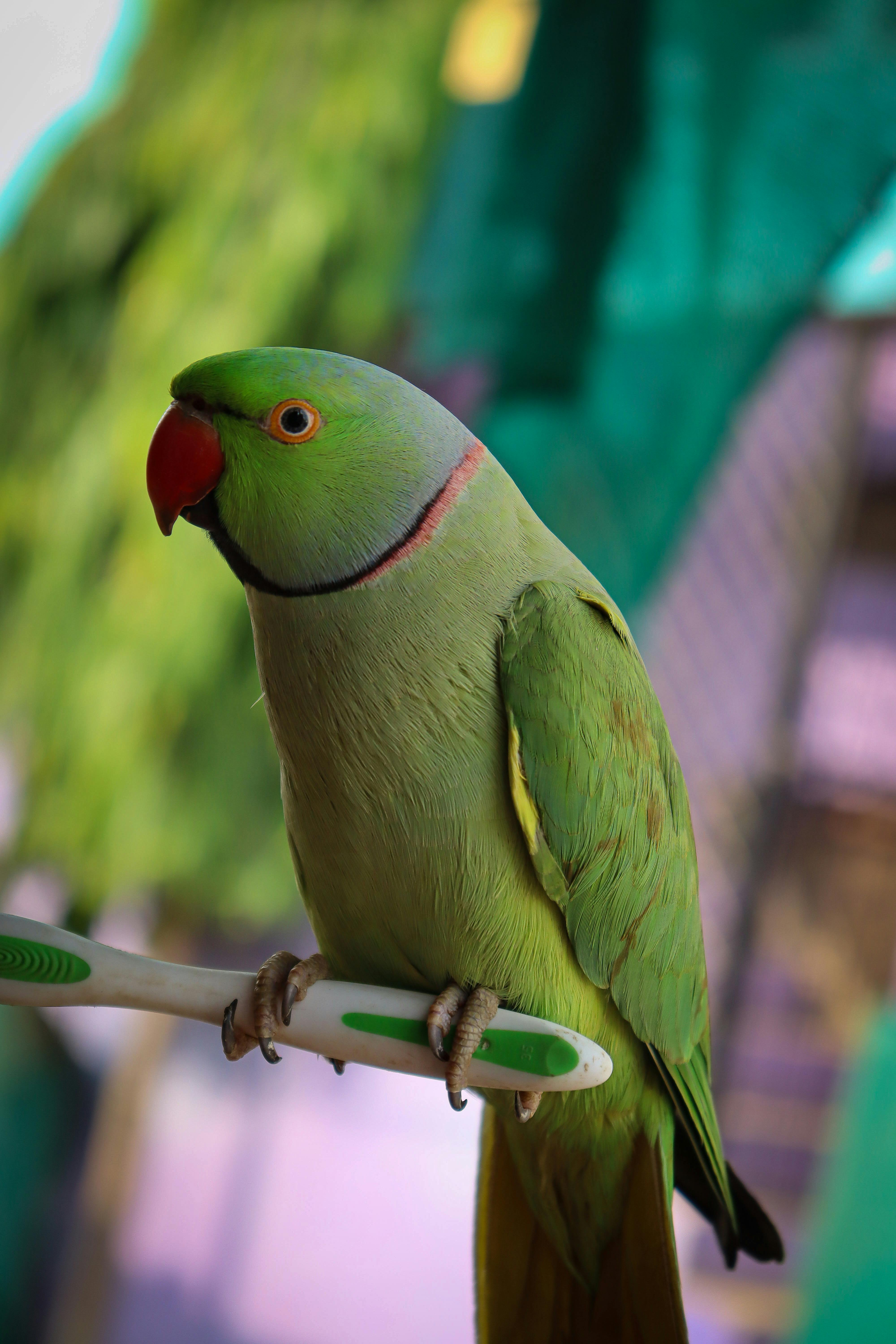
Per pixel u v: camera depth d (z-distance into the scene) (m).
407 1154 4.71
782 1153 4.15
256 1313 4.53
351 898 1.38
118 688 3.67
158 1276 4.46
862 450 4.22
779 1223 4.12
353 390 1.29
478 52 3.73
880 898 4.15
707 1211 1.72
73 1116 4.29
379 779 1.31
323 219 3.74
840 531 4.21
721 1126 4.16
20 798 3.86
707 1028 1.65
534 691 1.33
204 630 3.64
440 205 3.71
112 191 4.05
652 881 1.47
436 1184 4.70
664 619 4.23
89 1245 3.91
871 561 4.26
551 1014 1.41
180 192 3.97
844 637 4.27
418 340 3.69
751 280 3.39
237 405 1.27
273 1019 1.24
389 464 1.29
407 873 1.33
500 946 1.36
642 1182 1.55
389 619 1.30
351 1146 4.69
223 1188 4.55
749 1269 4.23
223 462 1.28
